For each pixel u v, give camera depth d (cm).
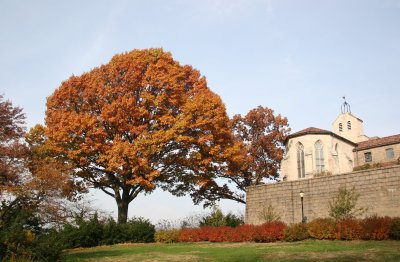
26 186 2158
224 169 4022
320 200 3141
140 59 3691
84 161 3409
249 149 4709
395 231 2212
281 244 2488
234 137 4728
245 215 3700
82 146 3369
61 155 3441
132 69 3625
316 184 3192
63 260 1802
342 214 2847
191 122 3553
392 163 4231
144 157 3372
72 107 3659
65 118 3422
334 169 4472
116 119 3428
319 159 4538
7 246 1609
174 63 3906
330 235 2469
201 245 2789
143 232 3228
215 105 3669
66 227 2761
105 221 3203
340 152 4709
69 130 3384
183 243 3062
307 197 3234
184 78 3947
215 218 3706
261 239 2755
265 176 4731
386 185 2778
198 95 3672
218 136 3703
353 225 2384
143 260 1936
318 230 2530
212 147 3628
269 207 3481
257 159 4766
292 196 3334
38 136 3581
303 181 3288
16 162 2348
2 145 2359
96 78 3628
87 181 3625
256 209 3597
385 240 2212
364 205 2861
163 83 3628
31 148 2809
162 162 3650
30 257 1609
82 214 3066
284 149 4847
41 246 1694
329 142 4569
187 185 3972
